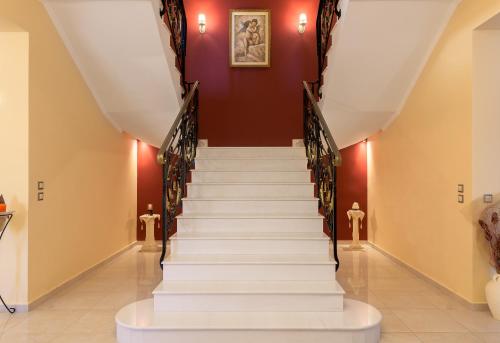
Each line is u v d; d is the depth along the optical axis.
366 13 4.02
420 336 3.05
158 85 4.82
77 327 3.20
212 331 2.79
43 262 3.86
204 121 6.57
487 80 3.62
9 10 3.31
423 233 4.75
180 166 4.22
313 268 3.37
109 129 5.66
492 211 3.46
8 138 3.59
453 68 3.97
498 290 3.38
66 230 4.34
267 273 3.37
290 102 6.60
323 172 3.96
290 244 3.67
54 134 4.05
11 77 3.59
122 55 4.43
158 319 2.93
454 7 3.91
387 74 4.77
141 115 5.45
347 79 4.82
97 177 5.23
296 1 6.65
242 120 6.59
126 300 3.91
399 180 5.55
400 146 5.47
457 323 3.31
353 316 3.01
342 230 7.20
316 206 4.19
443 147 4.20
